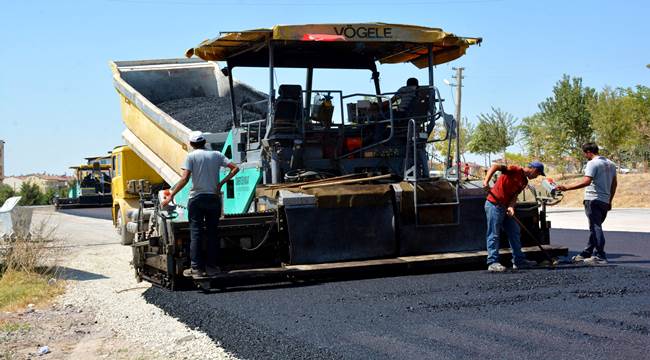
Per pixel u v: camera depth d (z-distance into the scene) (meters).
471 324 5.47
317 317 5.88
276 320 5.84
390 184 8.34
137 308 7.08
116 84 14.12
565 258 9.26
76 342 5.85
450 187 8.44
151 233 8.79
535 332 5.15
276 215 7.94
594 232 9.07
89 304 7.70
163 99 14.38
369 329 5.41
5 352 5.53
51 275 9.77
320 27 8.47
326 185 8.05
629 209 25.19
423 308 6.11
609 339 4.90
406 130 9.10
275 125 8.57
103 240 16.22
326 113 8.84
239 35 8.40
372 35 8.67
